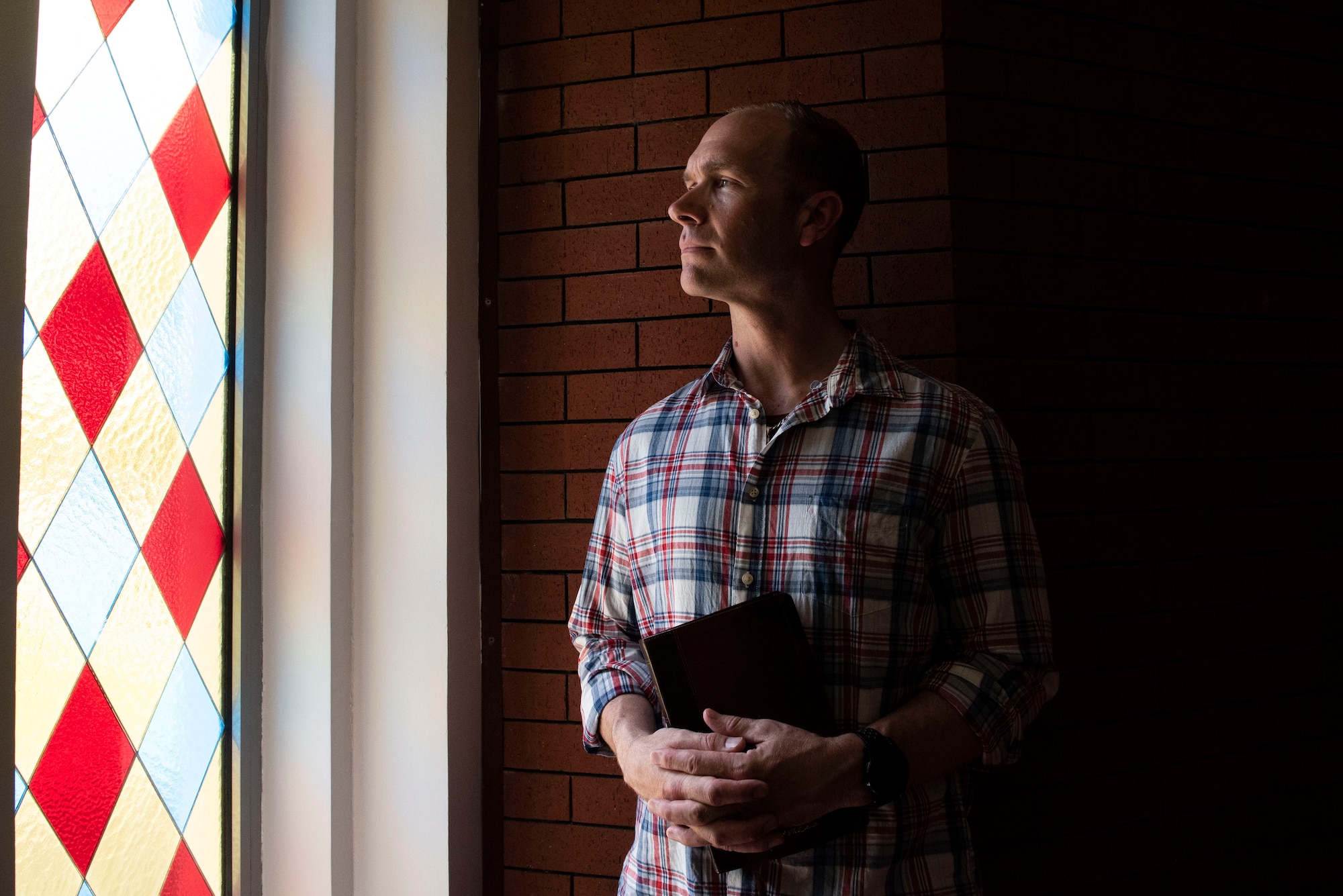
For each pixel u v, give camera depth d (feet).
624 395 5.92
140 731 4.87
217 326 5.55
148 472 4.97
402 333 5.96
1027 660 3.88
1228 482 6.11
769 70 5.84
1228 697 6.00
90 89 4.64
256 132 5.78
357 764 5.87
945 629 4.09
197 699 5.29
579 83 6.14
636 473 4.51
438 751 5.77
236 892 5.45
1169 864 5.79
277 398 5.78
